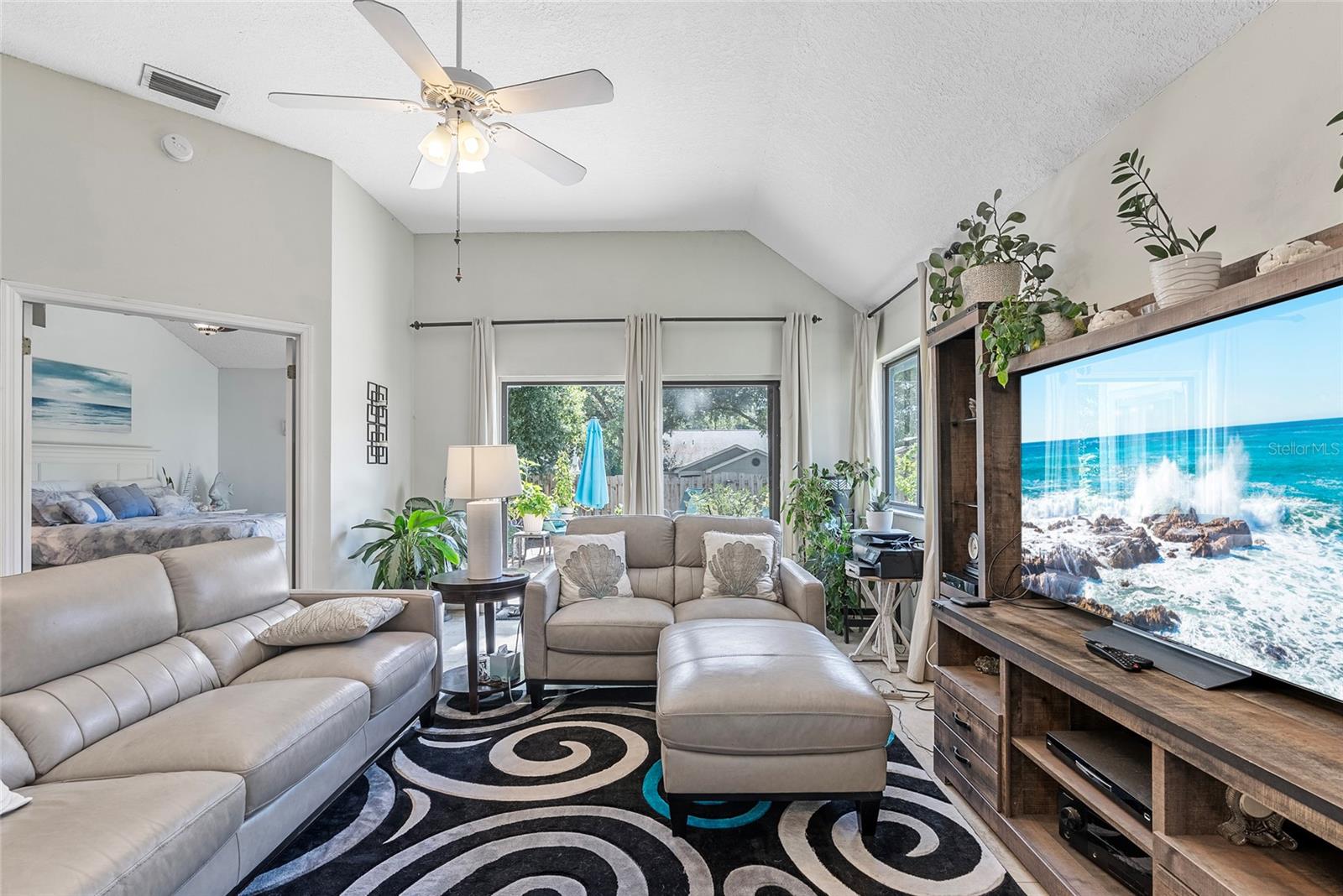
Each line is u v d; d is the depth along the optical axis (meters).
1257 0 1.62
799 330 4.91
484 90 2.10
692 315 5.05
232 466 7.09
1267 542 1.35
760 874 1.79
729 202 4.51
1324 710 1.31
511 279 5.09
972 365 2.75
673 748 1.98
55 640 1.74
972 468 2.71
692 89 3.15
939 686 2.37
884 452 4.78
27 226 2.95
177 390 6.53
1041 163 2.54
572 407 5.16
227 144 3.52
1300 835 1.30
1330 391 1.22
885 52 2.51
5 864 1.14
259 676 2.20
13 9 2.64
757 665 2.14
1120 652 1.62
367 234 4.32
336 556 3.92
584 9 2.61
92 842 1.21
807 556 4.50
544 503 5.08
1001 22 2.10
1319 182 1.50
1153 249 1.72
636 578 3.57
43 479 5.18
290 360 3.78
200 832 1.38
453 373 5.08
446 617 4.83
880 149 3.08
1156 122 2.01
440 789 2.26
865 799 1.96
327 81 3.12
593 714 2.94
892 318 4.50
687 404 5.12
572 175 2.64
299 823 1.80
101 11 2.67
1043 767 1.75
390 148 3.76
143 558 2.16
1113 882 1.59
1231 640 1.44
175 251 3.35
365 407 4.30
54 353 5.30
